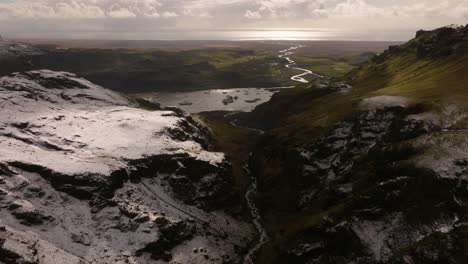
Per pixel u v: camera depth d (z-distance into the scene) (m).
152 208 106.94
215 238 106.00
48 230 89.69
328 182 110.62
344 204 92.12
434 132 98.38
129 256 90.69
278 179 124.69
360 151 115.69
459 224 73.25
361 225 83.69
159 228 99.00
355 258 79.75
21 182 96.56
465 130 94.81
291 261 88.50
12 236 80.81
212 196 119.56
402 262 71.12
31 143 119.25
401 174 88.44
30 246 80.44
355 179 102.00
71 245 88.19
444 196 78.94
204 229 108.06
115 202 102.31
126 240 94.56
